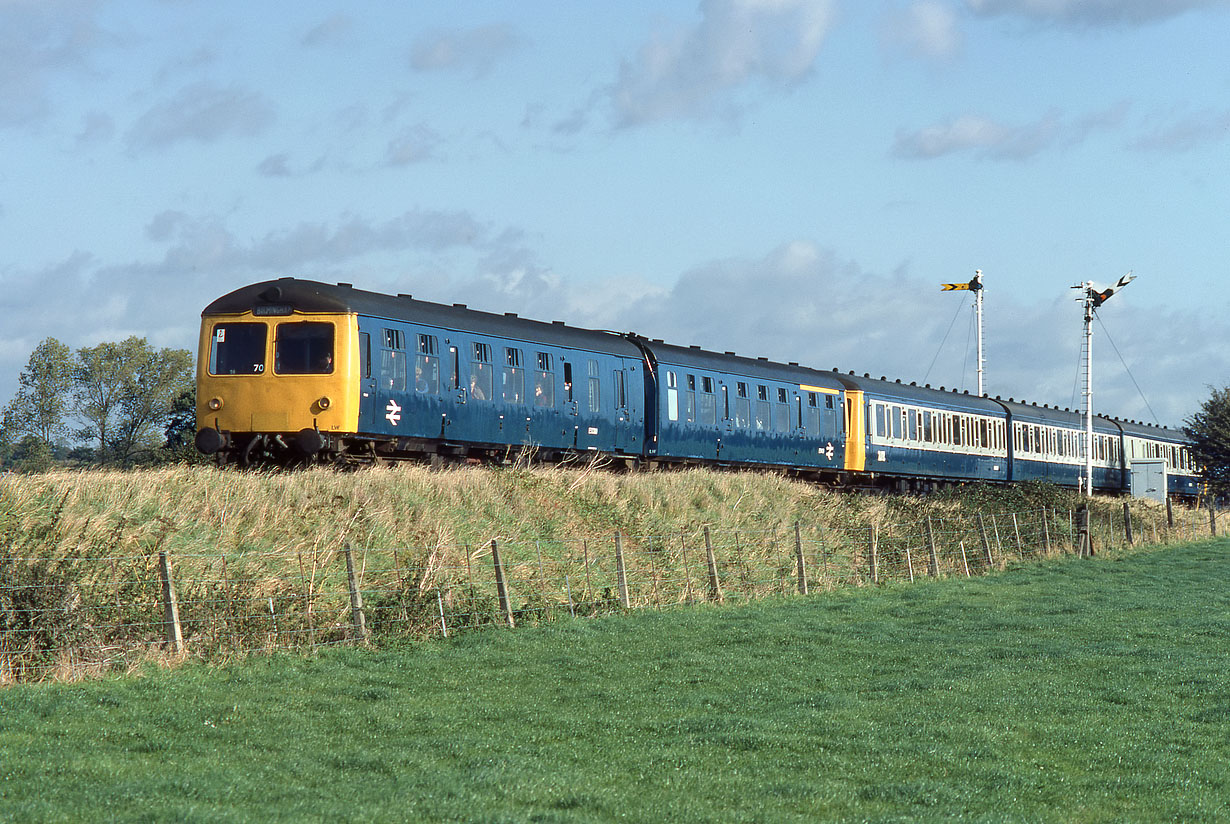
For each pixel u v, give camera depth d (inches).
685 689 708.7
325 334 1251.2
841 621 984.3
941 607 1085.8
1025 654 820.6
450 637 853.8
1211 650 840.3
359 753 553.9
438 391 1359.5
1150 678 721.0
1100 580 1332.4
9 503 896.3
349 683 708.7
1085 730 592.1
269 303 1268.5
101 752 544.7
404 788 490.3
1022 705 650.8
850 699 667.4
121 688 657.0
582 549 1173.7
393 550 981.2
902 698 673.6
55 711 605.3
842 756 547.5
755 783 504.1
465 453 1423.5
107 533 831.7
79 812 449.7
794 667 778.2
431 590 871.7
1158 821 456.1
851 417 2146.9
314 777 515.8
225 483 1039.0
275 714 627.5
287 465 1256.2
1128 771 524.4
